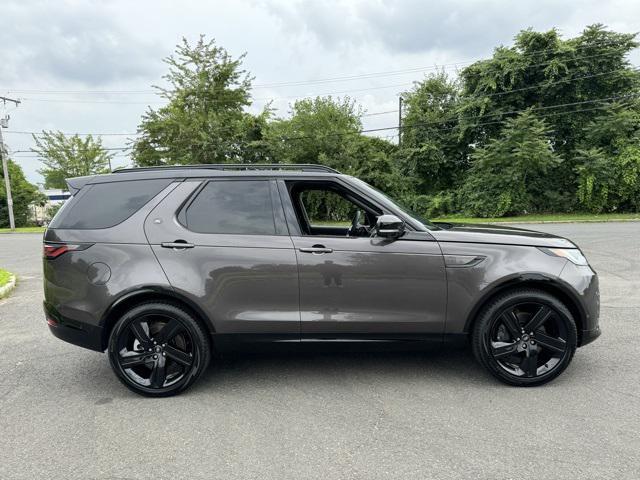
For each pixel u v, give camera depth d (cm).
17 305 696
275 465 261
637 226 1792
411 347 364
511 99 2775
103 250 356
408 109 3347
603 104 2658
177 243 355
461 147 3116
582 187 2555
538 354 358
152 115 3075
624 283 733
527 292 354
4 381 400
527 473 247
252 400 348
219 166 383
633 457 260
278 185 372
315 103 3009
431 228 374
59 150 4222
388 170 3039
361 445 280
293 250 354
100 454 278
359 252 353
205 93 3056
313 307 356
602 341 461
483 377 380
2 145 3225
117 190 375
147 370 365
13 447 288
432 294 354
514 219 2430
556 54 2698
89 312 355
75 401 356
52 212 4372
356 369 403
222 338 358
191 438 294
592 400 333
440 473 249
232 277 353
